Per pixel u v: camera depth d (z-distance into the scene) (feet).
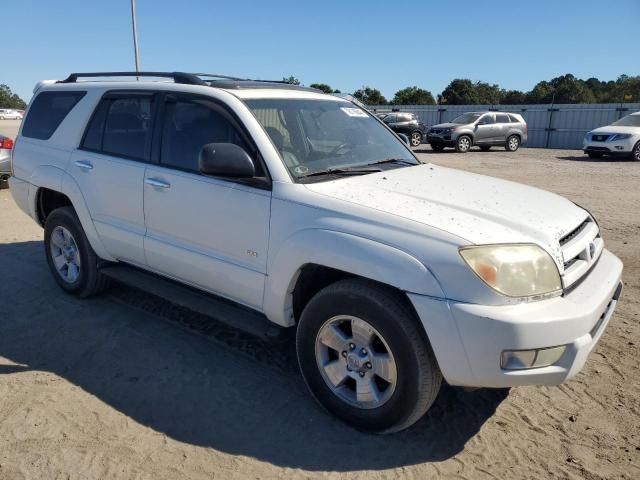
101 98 13.99
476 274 8.11
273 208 10.03
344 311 9.28
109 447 9.11
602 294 9.12
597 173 48.01
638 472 8.71
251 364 11.89
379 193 9.97
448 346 8.27
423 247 8.45
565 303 8.44
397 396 8.95
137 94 13.04
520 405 10.54
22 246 20.65
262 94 11.80
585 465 8.88
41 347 12.54
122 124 13.25
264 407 10.34
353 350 9.43
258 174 10.39
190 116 11.76
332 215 9.36
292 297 10.26
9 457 8.80
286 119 11.48
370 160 12.31
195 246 11.59
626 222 26.16
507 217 9.25
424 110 111.24
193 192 11.27
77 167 14.01
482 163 58.18
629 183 40.86
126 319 14.03
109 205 13.26
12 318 14.05
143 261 12.94
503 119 77.00
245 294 10.82
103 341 12.85
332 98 13.62
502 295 8.09
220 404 10.41
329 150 11.73
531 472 8.72
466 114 78.43
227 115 11.07
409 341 8.64
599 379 11.44
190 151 11.64
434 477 8.59
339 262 9.06
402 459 8.99
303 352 10.07
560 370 8.27
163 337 13.08
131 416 9.98
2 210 27.32
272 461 8.89
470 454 9.13
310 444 9.32
